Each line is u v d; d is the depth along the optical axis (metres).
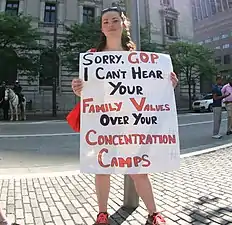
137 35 4.02
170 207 4.00
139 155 3.00
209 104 29.03
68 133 12.88
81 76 3.13
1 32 22.86
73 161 7.66
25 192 4.85
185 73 33.25
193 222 3.50
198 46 33.12
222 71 66.75
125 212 3.83
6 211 3.96
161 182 5.26
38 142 10.63
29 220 3.65
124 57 3.16
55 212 3.92
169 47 33.06
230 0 68.19
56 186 5.20
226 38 68.44
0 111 23.23
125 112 3.04
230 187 4.85
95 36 25.48
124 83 3.09
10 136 12.01
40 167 6.97
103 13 3.41
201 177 5.55
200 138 10.90
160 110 3.09
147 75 3.14
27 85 28.97
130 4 4.03
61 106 29.84
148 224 3.12
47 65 28.12
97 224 3.21
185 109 33.06
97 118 3.05
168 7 38.38
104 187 3.27
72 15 31.94
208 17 72.69
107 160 2.99
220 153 7.88
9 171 6.54
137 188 3.15
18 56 24.31
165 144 3.04
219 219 3.58
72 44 27.06
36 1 31.06
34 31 25.05
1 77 24.23
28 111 28.11
